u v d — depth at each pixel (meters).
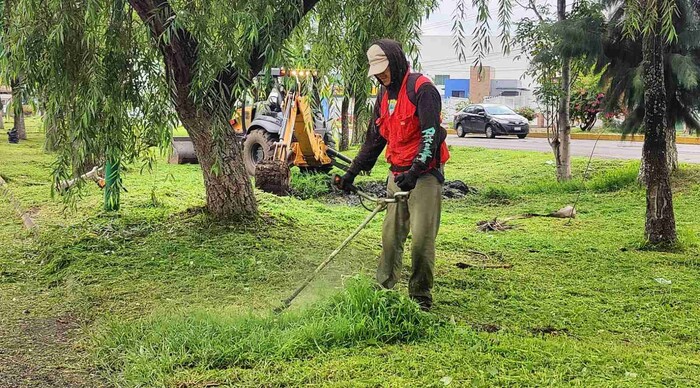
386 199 4.45
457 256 6.88
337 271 5.91
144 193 9.88
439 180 4.55
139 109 6.25
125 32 6.12
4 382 3.68
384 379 3.53
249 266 5.95
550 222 9.20
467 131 26.92
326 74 7.41
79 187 6.59
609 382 3.50
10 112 6.20
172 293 5.29
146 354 3.93
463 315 4.78
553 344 4.07
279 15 5.85
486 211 10.66
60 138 6.33
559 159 12.88
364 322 4.09
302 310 4.41
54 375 3.80
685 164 12.96
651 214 7.20
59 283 5.71
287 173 11.55
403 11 6.48
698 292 5.50
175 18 5.49
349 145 20.56
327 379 3.56
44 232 7.26
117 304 5.04
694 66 9.81
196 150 7.09
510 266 6.41
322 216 8.92
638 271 6.20
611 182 11.73
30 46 5.80
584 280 5.89
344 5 6.93
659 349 4.17
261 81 6.51
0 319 4.79
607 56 10.87
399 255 4.80
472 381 3.50
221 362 3.81
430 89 4.38
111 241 6.75
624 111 11.42
